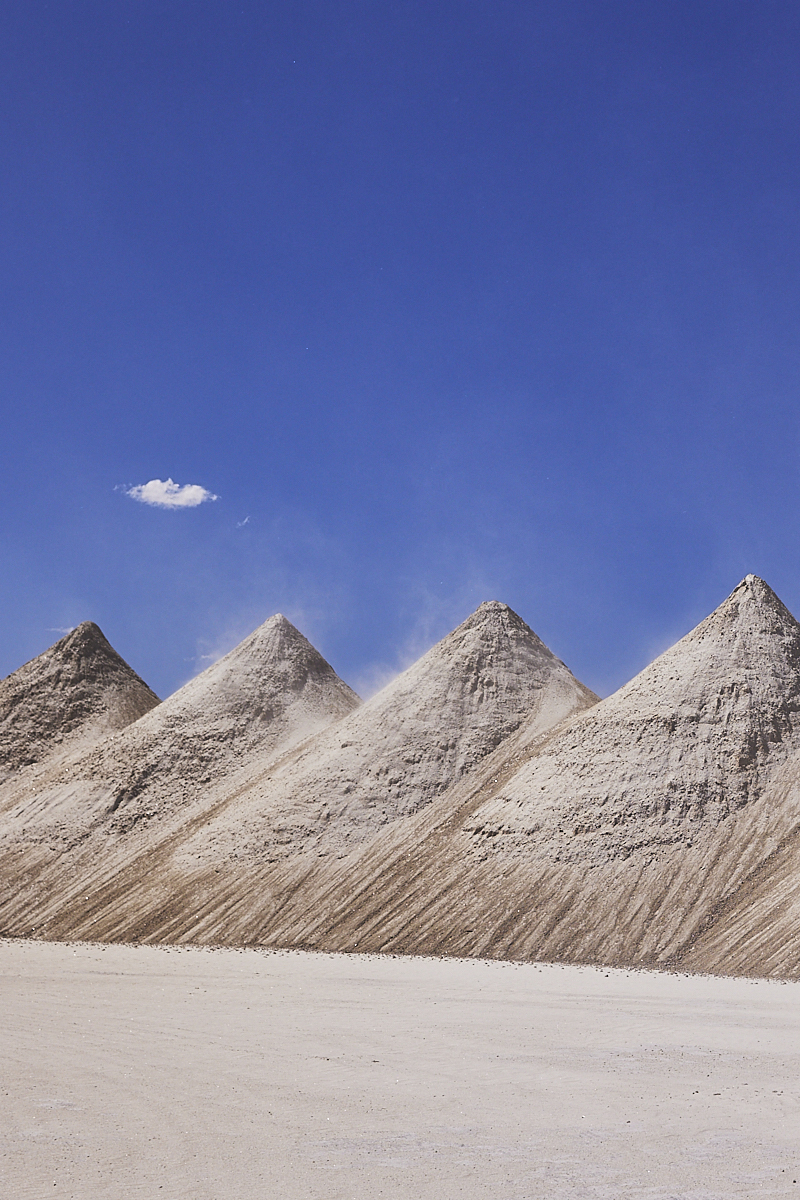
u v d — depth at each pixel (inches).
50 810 3863.2
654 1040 1259.8
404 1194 645.9
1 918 3280.0
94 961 2321.6
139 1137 784.9
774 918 2231.8
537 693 3663.9
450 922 2605.8
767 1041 1251.8
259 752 4008.4
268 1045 1227.9
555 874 2625.5
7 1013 1515.7
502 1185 667.4
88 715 4891.7
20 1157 724.0
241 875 3085.6
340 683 4527.6
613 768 2856.8
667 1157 737.0
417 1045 1227.2
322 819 3216.0
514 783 3061.0
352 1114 868.0
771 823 2581.2
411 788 3282.5
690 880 2475.4
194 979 1969.7
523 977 1978.3
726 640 3105.3
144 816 3720.5
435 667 3752.5
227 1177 679.7
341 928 2728.8
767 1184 670.5
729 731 2847.0
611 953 2322.8
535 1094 952.3
